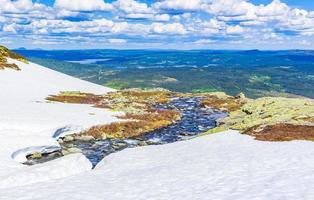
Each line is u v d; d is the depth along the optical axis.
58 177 26.56
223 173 23.75
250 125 45.50
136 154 32.72
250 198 18.25
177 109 74.62
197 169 25.39
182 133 50.28
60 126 43.12
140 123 52.53
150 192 20.45
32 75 87.62
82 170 28.91
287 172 23.03
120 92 95.00
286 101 60.22
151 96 92.75
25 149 34.12
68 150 37.59
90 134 44.66
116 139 44.75
